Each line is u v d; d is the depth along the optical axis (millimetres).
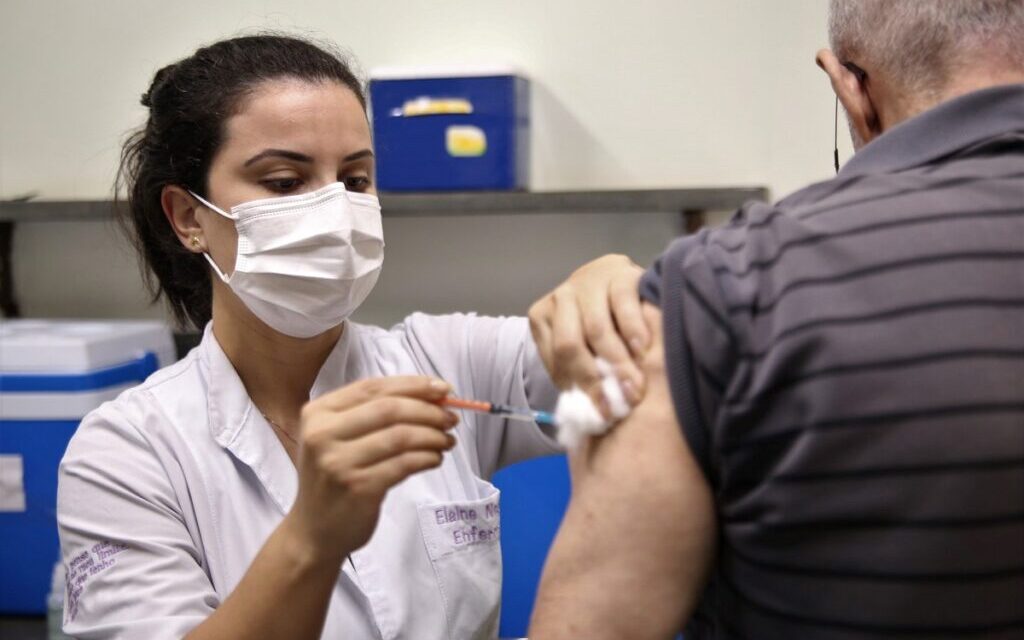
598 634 715
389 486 809
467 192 2111
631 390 721
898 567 612
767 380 629
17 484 1904
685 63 2197
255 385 1262
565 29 2229
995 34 718
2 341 1903
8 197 2498
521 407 1276
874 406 605
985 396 600
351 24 2311
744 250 685
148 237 1333
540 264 2312
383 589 1146
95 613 1064
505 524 1891
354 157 1219
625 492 712
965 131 698
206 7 2373
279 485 1181
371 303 2383
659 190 2109
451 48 2275
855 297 625
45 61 2461
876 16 765
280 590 862
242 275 1198
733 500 678
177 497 1146
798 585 648
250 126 1164
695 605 742
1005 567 616
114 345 1990
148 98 1270
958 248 628
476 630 1229
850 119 815
